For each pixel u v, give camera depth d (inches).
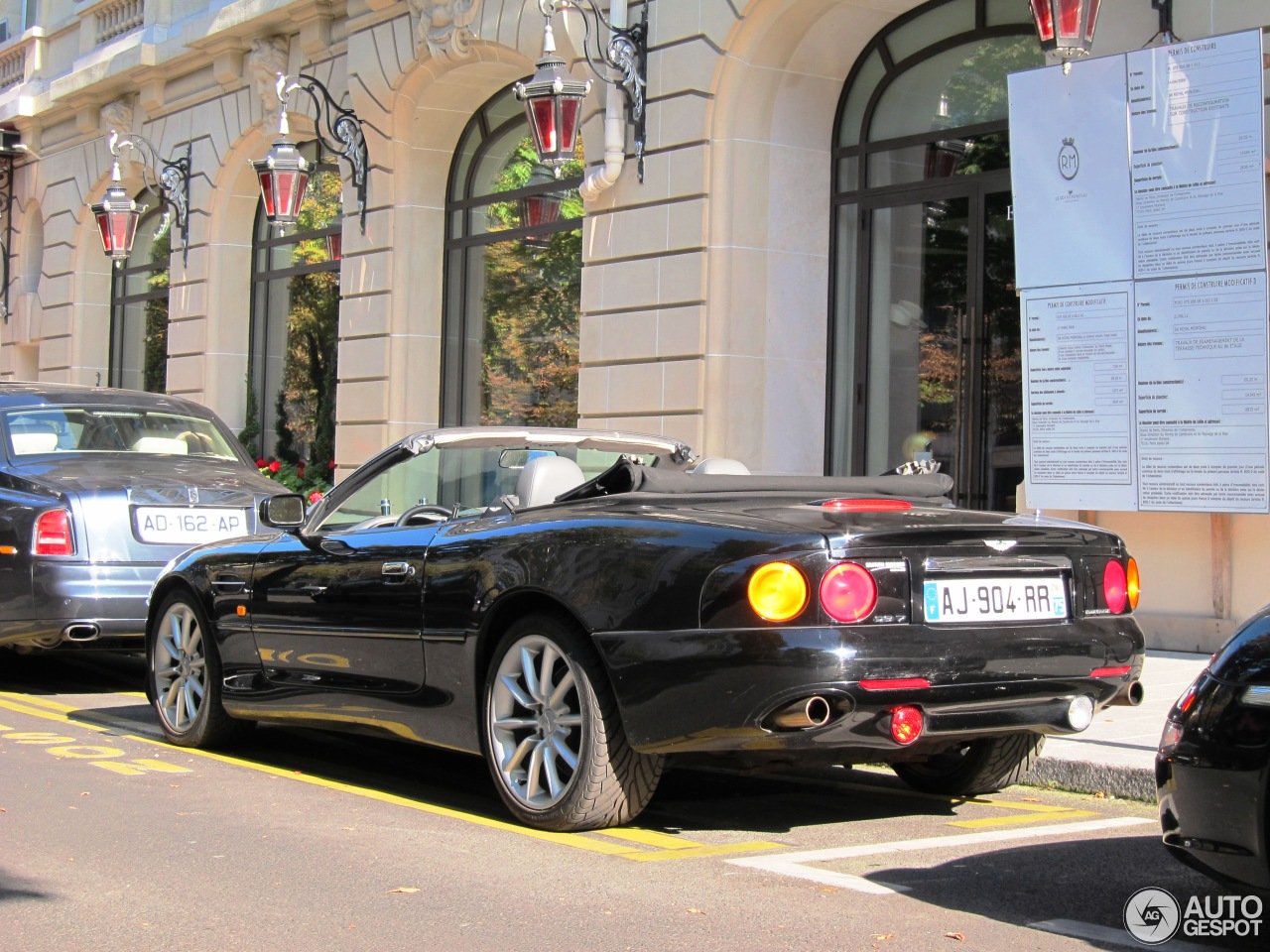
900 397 479.2
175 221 792.9
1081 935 160.2
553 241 601.0
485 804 231.3
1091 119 364.8
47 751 273.9
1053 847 201.9
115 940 156.9
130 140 837.2
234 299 778.2
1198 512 358.0
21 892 175.8
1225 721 145.5
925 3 467.2
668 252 492.1
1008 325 447.8
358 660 237.8
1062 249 372.8
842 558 183.6
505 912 166.9
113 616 336.2
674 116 489.7
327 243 725.3
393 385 639.1
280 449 751.7
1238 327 346.0
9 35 992.9
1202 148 348.2
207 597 273.3
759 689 180.4
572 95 454.9
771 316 487.2
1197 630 366.3
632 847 199.5
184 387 788.0
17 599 335.3
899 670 182.2
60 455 365.4
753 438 483.2
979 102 459.8
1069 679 195.3
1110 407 367.6
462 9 583.5
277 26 717.3
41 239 983.0
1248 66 340.5
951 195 465.1
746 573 183.2
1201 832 147.7
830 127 500.1
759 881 181.2
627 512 202.5
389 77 628.4
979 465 454.0
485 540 217.2
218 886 178.5
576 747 204.8
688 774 261.7
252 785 244.4
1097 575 203.5
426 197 645.3
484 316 632.4
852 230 496.4
